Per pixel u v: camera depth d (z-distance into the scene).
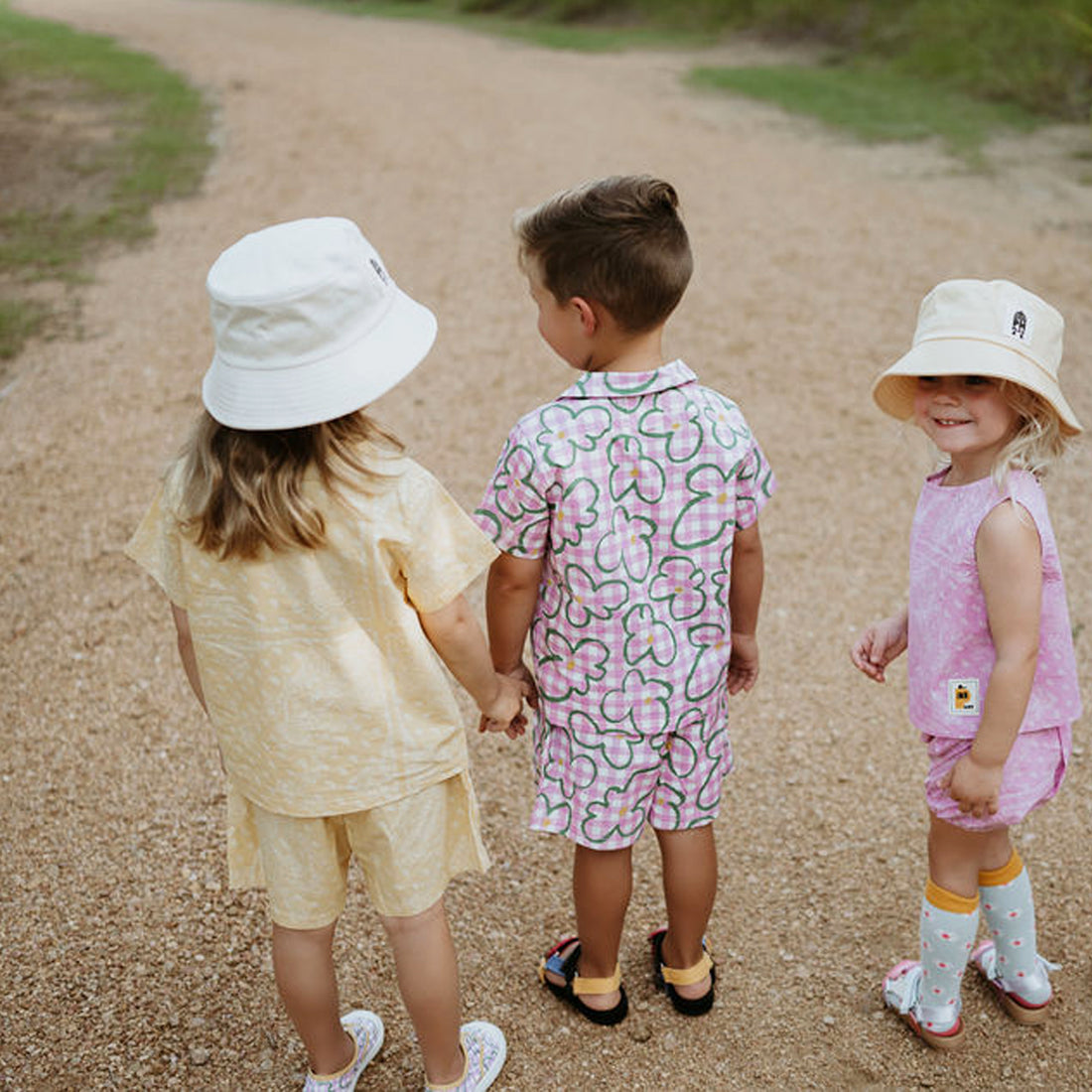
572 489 2.00
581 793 2.19
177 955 2.57
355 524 1.84
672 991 2.45
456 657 2.00
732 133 10.41
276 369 1.78
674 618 2.12
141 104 11.29
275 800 1.96
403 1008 2.46
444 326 6.23
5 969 2.53
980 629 2.06
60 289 6.62
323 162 9.31
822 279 6.86
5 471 4.70
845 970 2.55
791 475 4.81
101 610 3.87
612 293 1.95
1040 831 2.91
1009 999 2.41
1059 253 7.15
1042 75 11.05
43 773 3.14
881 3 14.50
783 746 3.29
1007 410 2.03
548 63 14.77
